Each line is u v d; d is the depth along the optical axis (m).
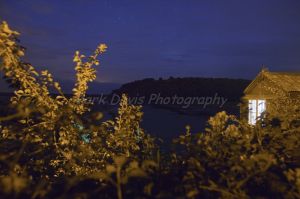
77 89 4.54
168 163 3.31
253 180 2.62
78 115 4.21
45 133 3.90
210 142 3.42
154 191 2.57
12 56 3.68
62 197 2.23
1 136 3.66
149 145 4.25
